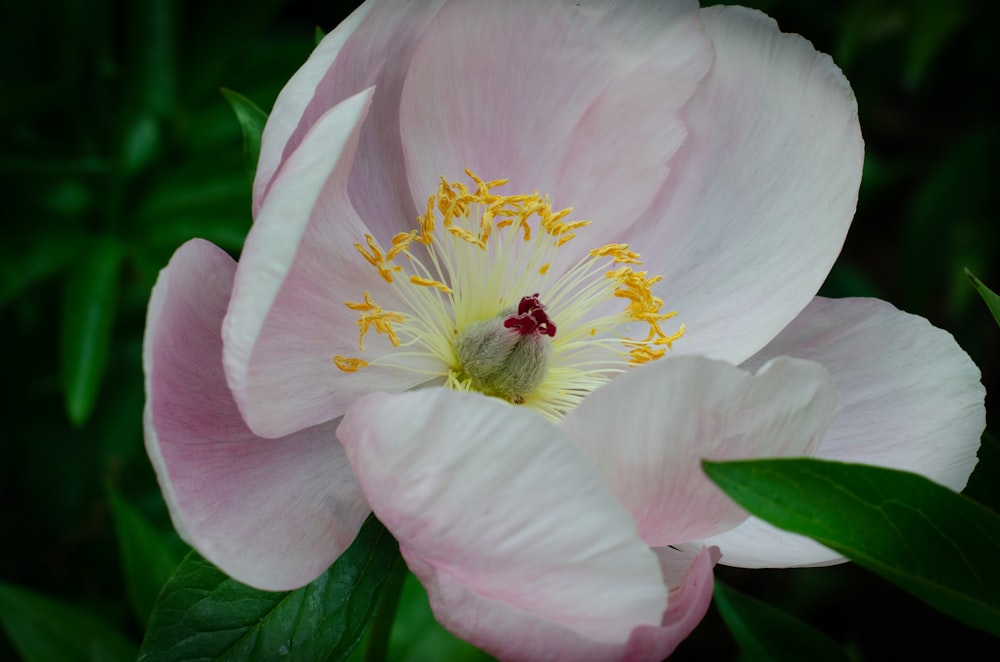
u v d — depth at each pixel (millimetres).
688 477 283
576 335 334
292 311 304
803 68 324
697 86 331
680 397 277
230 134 435
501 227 327
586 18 325
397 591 323
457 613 278
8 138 429
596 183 333
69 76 434
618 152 332
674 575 303
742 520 296
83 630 368
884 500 280
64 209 426
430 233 321
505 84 326
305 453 304
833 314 325
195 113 434
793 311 321
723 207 332
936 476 311
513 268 334
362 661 373
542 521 271
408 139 322
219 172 423
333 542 298
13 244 421
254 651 296
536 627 274
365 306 312
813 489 277
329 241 310
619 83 329
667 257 334
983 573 283
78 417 400
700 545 306
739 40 328
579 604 274
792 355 325
